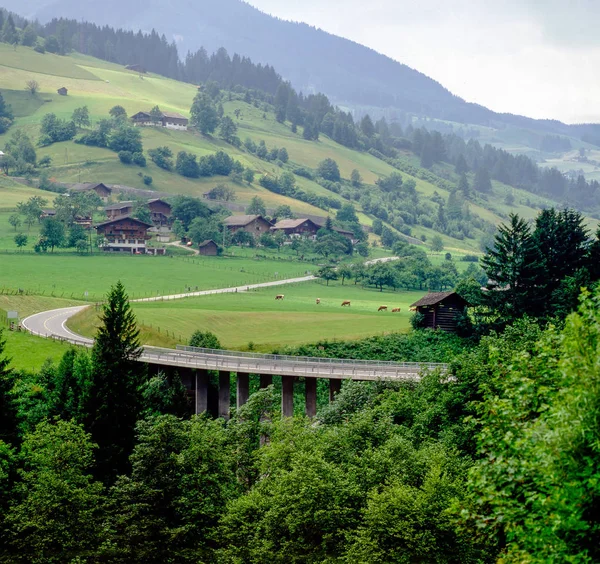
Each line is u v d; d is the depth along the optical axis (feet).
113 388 286.05
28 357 383.65
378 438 243.81
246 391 363.56
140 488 223.92
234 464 242.37
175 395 362.94
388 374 347.77
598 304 126.31
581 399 115.65
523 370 142.10
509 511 122.83
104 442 281.54
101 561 219.82
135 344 301.84
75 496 218.79
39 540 213.87
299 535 207.92
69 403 311.06
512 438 129.59
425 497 199.11
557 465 116.06
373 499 202.80
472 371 260.42
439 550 197.36
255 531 211.61
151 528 221.66
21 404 316.19
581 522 111.75
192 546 223.30
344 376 342.23
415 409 278.87
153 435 230.48
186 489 227.20
